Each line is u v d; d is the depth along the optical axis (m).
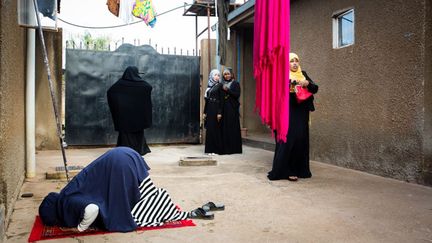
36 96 8.76
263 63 4.77
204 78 10.45
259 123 11.47
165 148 9.77
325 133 6.71
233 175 5.76
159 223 3.40
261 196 4.45
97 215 3.19
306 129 5.43
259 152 8.68
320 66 6.84
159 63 10.21
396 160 5.25
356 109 5.96
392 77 5.27
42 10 5.18
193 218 3.61
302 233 3.21
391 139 5.31
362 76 5.82
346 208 3.93
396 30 5.19
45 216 3.32
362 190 4.69
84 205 3.14
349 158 6.14
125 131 7.93
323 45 6.75
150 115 8.24
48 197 3.40
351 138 6.08
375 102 5.57
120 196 3.28
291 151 5.38
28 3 4.58
